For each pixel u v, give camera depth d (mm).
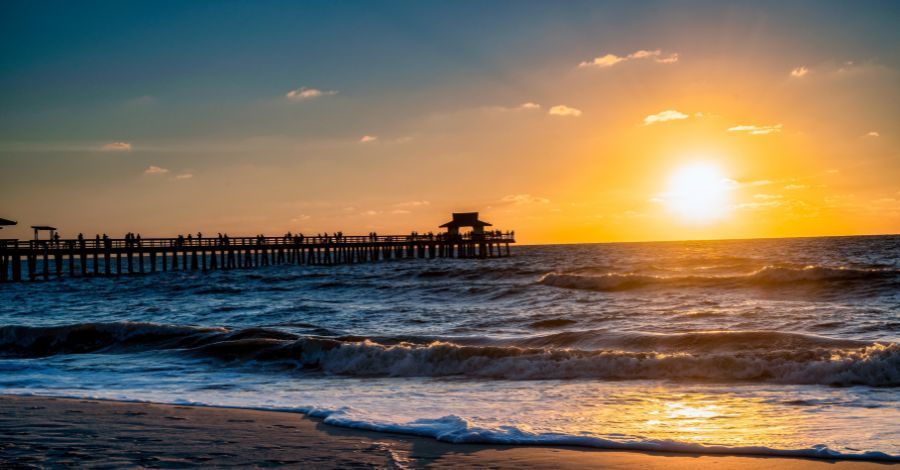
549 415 10539
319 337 18469
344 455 8234
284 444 8773
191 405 11633
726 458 8156
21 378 14828
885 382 12648
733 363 13625
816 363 13211
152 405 11602
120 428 9711
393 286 42125
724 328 21031
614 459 8102
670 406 11180
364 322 25641
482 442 8805
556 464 7898
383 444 8750
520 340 17547
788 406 11039
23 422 10156
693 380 13344
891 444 8578
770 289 32344
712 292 32562
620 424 9867
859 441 8750
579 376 14008
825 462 7957
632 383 13203
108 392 13109
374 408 11320
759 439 8906
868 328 19953
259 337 18766
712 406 11141
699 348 15750
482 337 18203
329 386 13711
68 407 11406
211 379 14594
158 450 8477
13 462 7973
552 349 15141
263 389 13445
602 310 27234
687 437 9031
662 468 7785
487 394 12484
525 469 7730
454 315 27047
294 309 30953
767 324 21531
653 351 15844
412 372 14938
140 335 20000
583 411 10844
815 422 9891
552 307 29297
